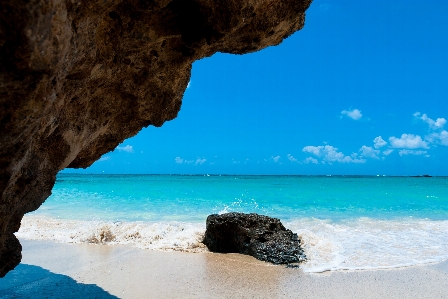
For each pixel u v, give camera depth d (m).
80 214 14.98
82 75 3.09
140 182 49.97
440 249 8.85
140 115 4.98
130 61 4.17
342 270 7.06
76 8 2.45
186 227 11.55
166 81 4.78
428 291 5.95
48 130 3.40
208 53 4.80
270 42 4.80
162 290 5.76
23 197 3.54
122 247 8.84
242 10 3.71
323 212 16.06
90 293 5.56
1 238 3.43
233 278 6.46
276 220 8.94
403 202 20.59
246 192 27.42
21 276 6.36
